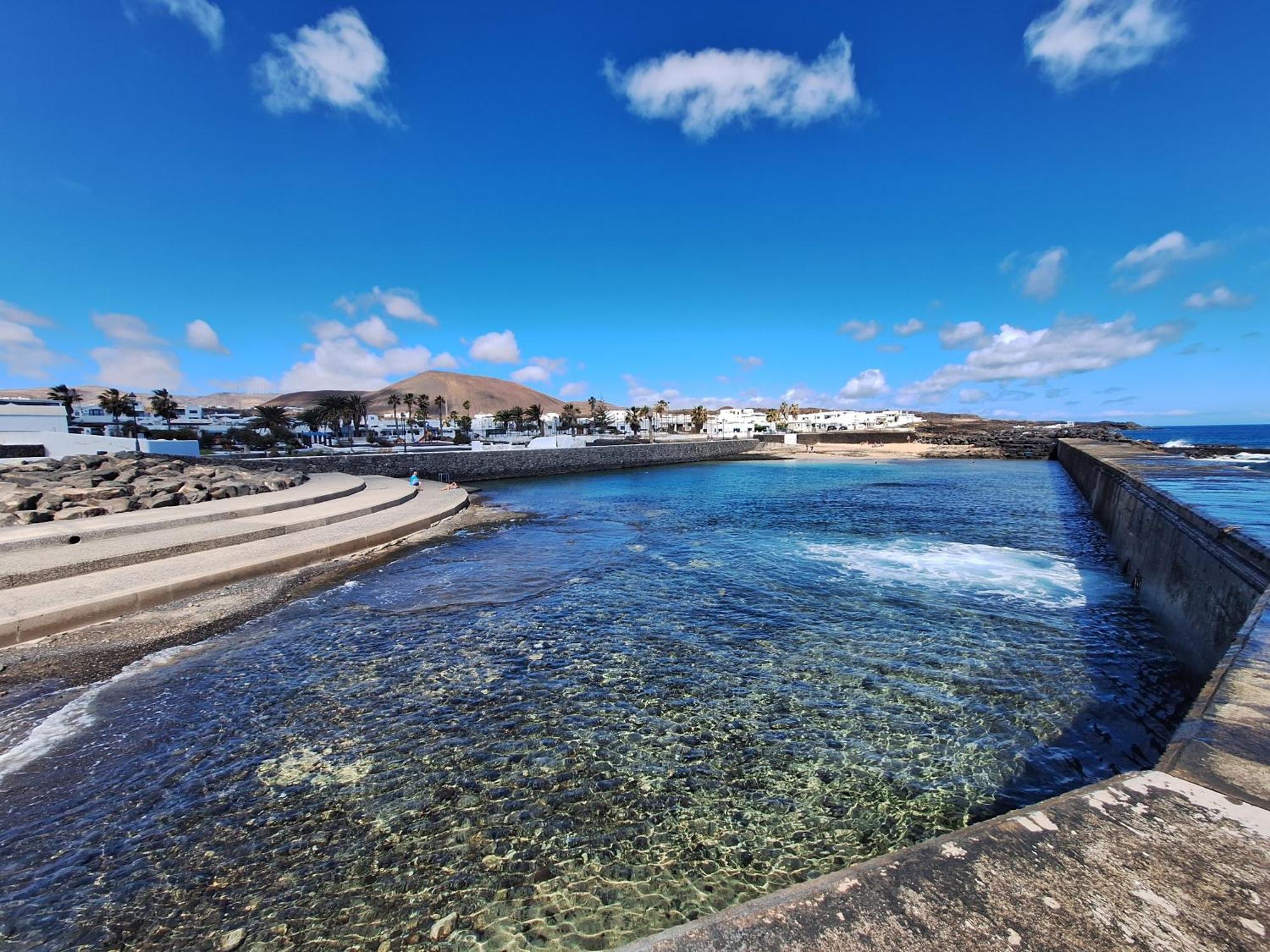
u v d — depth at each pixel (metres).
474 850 4.83
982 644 9.10
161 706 7.21
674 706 7.23
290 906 4.27
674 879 4.52
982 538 18.23
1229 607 7.00
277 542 15.61
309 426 86.94
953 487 35.25
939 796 5.46
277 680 7.97
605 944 3.96
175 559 13.37
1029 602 11.24
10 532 14.08
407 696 7.51
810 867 4.63
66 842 4.88
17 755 6.11
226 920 4.15
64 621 9.61
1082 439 59.31
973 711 7.02
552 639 9.51
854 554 15.88
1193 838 2.06
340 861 4.70
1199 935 1.67
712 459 78.81
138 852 4.77
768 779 5.75
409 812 5.28
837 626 9.99
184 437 62.38
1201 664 7.62
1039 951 1.65
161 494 19.62
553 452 56.00
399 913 4.21
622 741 6.44
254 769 5.92
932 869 2.02
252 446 66.81
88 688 7.70
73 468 22.81
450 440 84.19
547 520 23.42
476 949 3.93
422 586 12.77
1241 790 2.30
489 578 13.52
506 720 6.90
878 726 6.70
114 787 5.61
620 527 21.45
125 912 4.21
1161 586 10.10
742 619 10.45
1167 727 6.64
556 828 5.08
